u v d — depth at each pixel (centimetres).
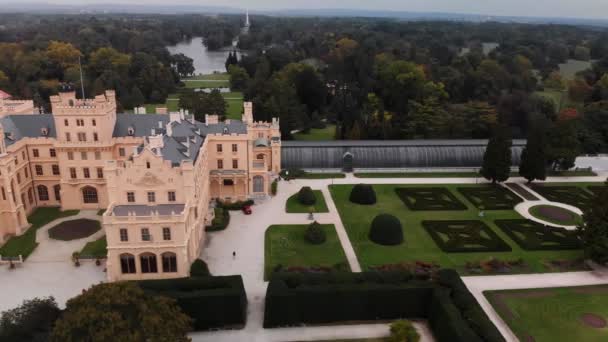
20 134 10512
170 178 8231
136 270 7875
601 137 16000
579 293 7756
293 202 11369
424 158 14025
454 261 8694
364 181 12975
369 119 17050
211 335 6656
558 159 13625
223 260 8594
